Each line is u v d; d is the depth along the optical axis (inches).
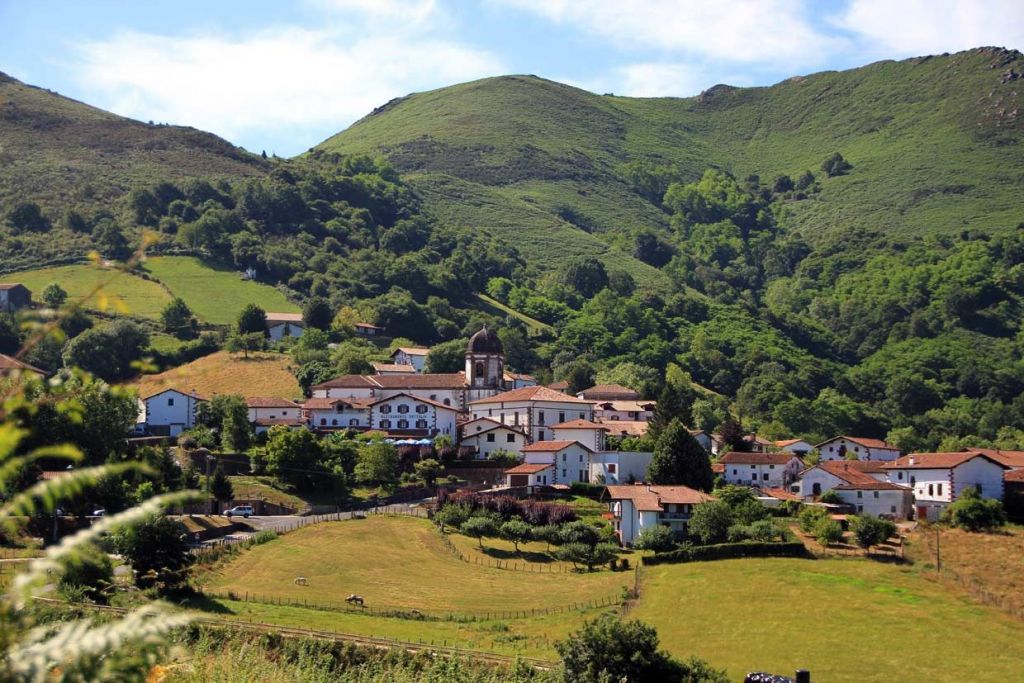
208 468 6166.3
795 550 5032.0
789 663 3673.7
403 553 5093.5
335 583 4507.9
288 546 4985.2
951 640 3929.6
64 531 4188.0
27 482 3954.2
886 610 4254.4
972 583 4655.5
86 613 1232.2
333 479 6245.1
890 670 3624.5
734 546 5014.8
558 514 5565.9
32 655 477.1
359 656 2778.1
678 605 4328.3
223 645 1471.5
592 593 4564.5
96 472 487.8
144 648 529.3
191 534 4918.8
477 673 2608.3
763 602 4343.0
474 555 5177.2
